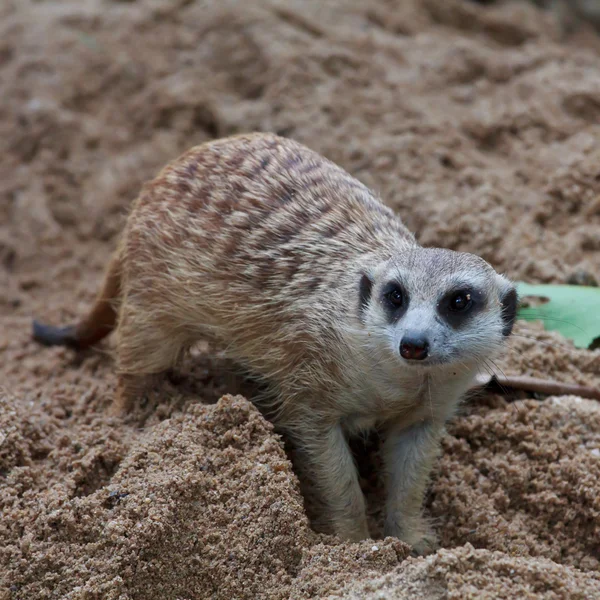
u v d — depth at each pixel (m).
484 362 7.34
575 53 14.00
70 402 8.70
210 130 13.02
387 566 6.67
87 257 11.77
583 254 10.45
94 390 8.80
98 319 9.22
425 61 13.41
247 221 7.75
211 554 6.73
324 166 8.18
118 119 13.23
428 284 6.86
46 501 6.90
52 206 12.25
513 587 6.01
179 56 13.80
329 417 7.41
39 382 9.30
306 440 7.44
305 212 7.77
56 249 11.79
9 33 14.41
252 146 8.20
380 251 7.52
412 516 7.59
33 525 6.76
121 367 8.27
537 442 8.06
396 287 6.94
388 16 14.55
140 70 13.64
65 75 13.49
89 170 12.60
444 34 14.56
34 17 14.70
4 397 7.82
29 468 7.27
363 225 7.77
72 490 7.12
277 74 12.98
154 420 7.93
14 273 11.61
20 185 12.39
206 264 7.76
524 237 10.55
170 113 13.05
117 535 6.59
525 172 11.53
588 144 11.59
